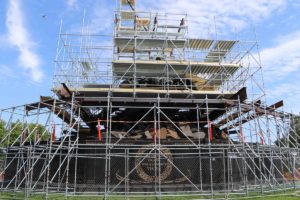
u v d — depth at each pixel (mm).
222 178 24766
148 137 26156
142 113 29531
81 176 24219
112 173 24094
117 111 30141
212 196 20375
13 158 25828
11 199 19828
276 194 21875
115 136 26438
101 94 29344
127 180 22875
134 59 29500
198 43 33188
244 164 24047
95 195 22234
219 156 24547
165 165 24438
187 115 30734
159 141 22953
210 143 24047
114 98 25656
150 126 27984
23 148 24000
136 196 21703
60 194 22672
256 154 24500
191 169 24625
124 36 32188
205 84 33438
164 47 32969
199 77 33375
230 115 30094
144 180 24016
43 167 25312
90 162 24344
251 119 32156
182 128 27719
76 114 28547
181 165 24625
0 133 46812
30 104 24547
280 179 29344
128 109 29812
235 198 20156
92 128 30359
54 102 23406
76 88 28359
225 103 26234
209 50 34125
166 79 31875
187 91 28938
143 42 31734
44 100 24188
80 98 25391
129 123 28750
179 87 31719
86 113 29844
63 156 25234
